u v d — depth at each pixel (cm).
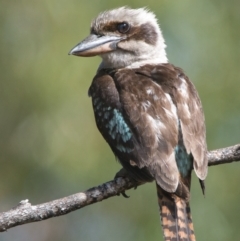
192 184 1476
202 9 1536
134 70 1190
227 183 1477
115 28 1253
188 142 1077
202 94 1513
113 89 1151
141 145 1073
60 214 1052
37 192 1584
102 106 1145
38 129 1520
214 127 1495
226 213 1472
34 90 1519
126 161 1088
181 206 1062
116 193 1081
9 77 1552
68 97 1486
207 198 1475
